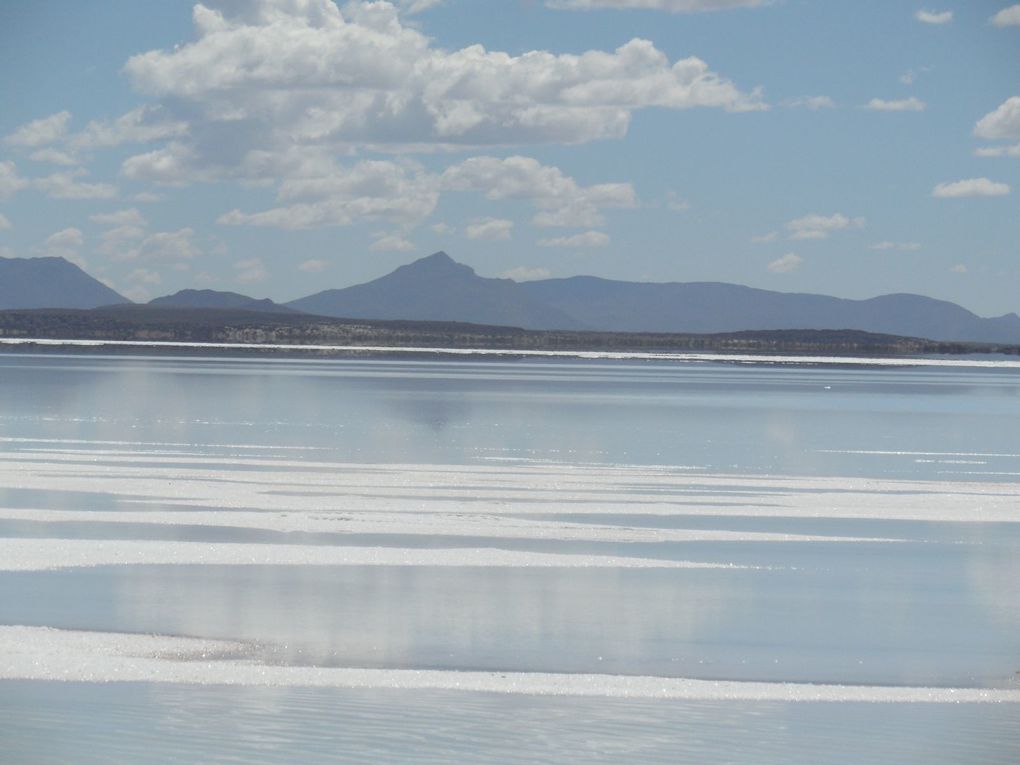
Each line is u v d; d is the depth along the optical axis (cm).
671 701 1753
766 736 1612
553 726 1631
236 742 1551
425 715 1666
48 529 3052
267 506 3512
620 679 1848
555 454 5156
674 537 3125
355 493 3825
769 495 3962
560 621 2212
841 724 1666
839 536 3191
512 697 1750
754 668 1942
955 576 2684
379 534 3070
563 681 1833
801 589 2525
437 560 2745
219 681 1802
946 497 3972
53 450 4941
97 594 2350
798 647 2072
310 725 1616
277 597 2356
